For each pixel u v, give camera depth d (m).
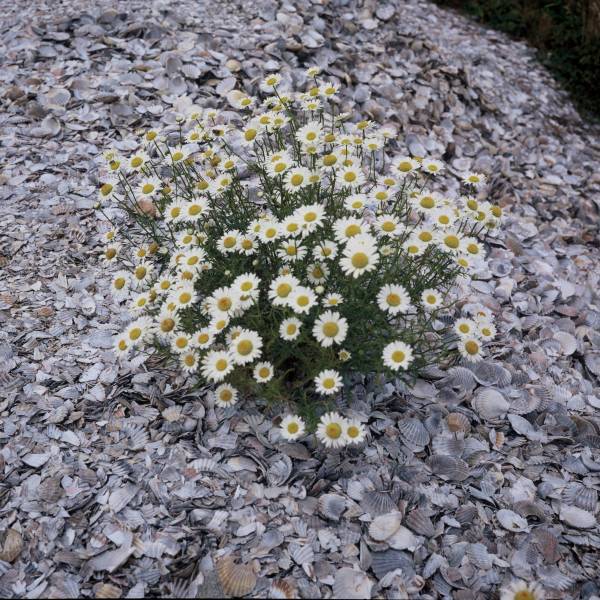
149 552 0.70
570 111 1.89
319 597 0.68
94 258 1.08
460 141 1.51
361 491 0.78
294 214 0.78
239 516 0.74
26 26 1.56
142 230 1.13
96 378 0.89
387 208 1.03
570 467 0.85
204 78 1.43
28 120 1.32
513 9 2.24
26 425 0.82
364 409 0.85
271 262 0.86
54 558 0.70
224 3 1.72
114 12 1.56
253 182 1.21
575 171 1.58
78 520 0.73
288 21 1.61
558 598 0.71
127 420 0.84
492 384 0.94
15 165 1.23
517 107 1.75
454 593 0.70
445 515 0.77
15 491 0.76
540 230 1.33
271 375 0.75
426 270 0.96
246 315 0.79
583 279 1.23
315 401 0.82
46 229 1.12
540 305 1.13
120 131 1.31
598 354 1.04
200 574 0.69
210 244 0.87
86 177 1.22
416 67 1.63
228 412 0.84
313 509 0.75
